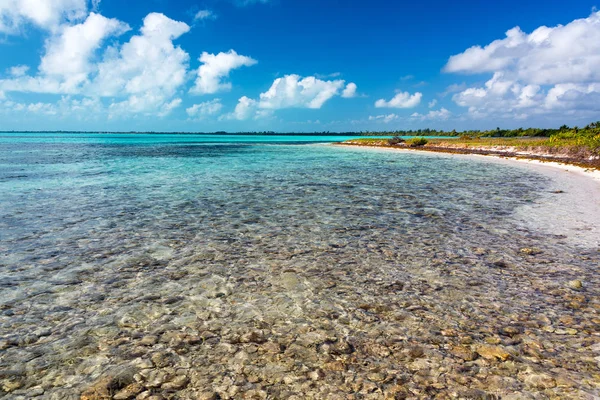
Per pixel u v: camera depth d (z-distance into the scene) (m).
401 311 6.40
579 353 5.13
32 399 4.22
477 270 8.34
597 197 17.48
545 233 11.30
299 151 63.78
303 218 13.30
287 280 7.76
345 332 5.71
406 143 76.44
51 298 6.82
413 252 9.59
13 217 13.05
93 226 11.92
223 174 27.42
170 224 12.30
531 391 4.34
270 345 5.36
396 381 4.55
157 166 33.56
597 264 8.63
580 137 48.62
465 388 4.41
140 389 4.41
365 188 20.59
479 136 111.31
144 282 7.59
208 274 8.05
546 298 6.91
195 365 4.89
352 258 9.13
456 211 14.53
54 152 54.00
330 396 4.29
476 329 5.79
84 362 4.94
